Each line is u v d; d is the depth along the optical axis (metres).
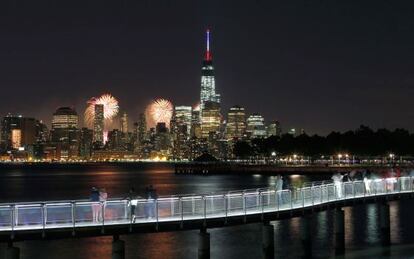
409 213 105.81
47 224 48.06
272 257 59.44
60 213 48.53
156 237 82.75
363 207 116.81
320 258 65.38
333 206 68.19
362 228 88.00
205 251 54.50
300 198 63.19
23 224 47.31
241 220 57.09
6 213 46.97
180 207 53.41
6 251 47.50
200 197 54.69
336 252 68.62
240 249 72.50
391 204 121.50
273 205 60.22
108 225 49.84
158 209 52.25
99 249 74.19
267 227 59.47
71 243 78.38
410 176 79.56
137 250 72.94
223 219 55.62
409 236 79.81
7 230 46.66
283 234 84.19
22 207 47.38
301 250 69.19
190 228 53.69
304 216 63.81
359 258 64.94
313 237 81.62
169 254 70.38
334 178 69.50
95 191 52.41
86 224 49.16
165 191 171.88
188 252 71.62
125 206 50.78
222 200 56.09
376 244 73.88
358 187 71.88
